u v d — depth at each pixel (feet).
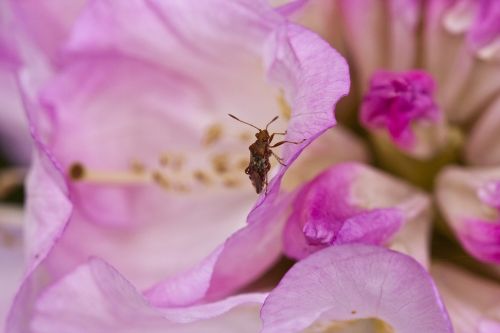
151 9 0.75
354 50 0.80
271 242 0.72
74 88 0.77
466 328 0.74
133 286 0.69
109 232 0.78
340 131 0.79
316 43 0.69
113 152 0.79
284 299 0.67
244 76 0.77
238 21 0.73
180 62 0.78
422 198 0.76
